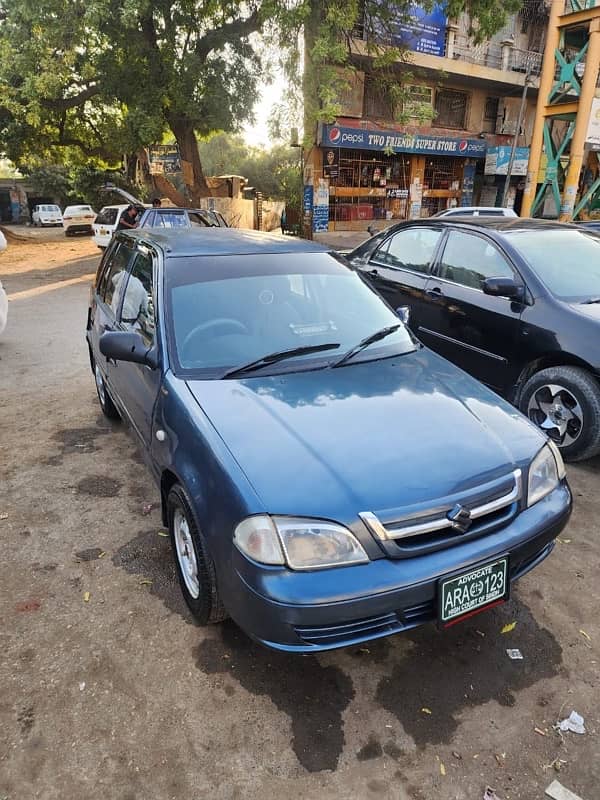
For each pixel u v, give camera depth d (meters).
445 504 2.11
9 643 2.49
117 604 2.75
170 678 2.33
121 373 3.71
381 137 18.75
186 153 18.12
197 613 2.53
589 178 22.45
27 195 48.31
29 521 3.44
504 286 4.27
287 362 2.91
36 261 18.14
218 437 2.31
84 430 4.77
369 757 2.03
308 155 18.58
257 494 2.06
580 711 2.21
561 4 15.20
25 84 15.30
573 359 4.05
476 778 1.96
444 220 5.36
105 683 2.30
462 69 19.53
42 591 2.83
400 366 3.00
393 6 15.91
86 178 32.06
